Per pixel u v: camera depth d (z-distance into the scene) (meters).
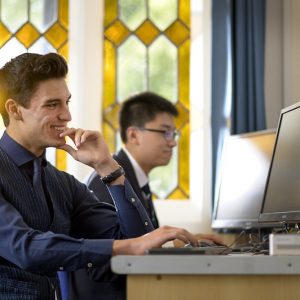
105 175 2.05
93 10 4.22
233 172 3.07
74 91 4.16
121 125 3.27
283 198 2.08
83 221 2.17
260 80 3.90
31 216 1.94
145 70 4.21
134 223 2.03
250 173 2.95
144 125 3.21
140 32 4.23
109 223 2.14
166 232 1.69
